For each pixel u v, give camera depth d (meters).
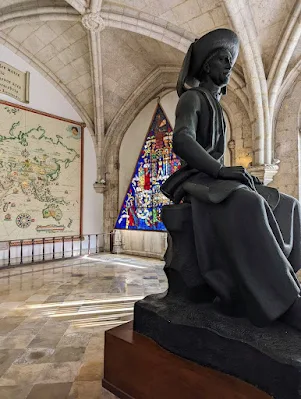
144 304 1.60
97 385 1.92
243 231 1.24
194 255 1.54
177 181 1.71
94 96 8.23
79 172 8.57
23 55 7.34
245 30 5.36
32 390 1.87
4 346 2.53
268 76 5.92
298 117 6.03
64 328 2.95
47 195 7.74
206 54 1.76
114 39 7.18
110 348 1.57
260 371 1.10
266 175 6.02
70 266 6.43
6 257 6.74
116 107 8.77
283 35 5.43
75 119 8.59
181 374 1.27
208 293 1.53
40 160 7.61
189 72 1.91
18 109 7.18
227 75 1.79
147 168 8.38
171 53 7.21
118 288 4.53
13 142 7.05
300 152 6.03
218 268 1.39
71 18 6.39
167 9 5.79
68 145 8.31
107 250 9.00
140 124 8.70
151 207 8.18
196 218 1.42
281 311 1.16
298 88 6.03
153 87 8.47
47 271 5.85
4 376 2.04
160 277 5.33
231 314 1.34
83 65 7.77
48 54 7.50
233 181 1.40
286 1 5.05
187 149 1.51
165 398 1.31
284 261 1.19
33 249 7.01
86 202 8.73
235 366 1.17
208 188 1.41
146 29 6.21
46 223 7.68
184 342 1.34
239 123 6.69
